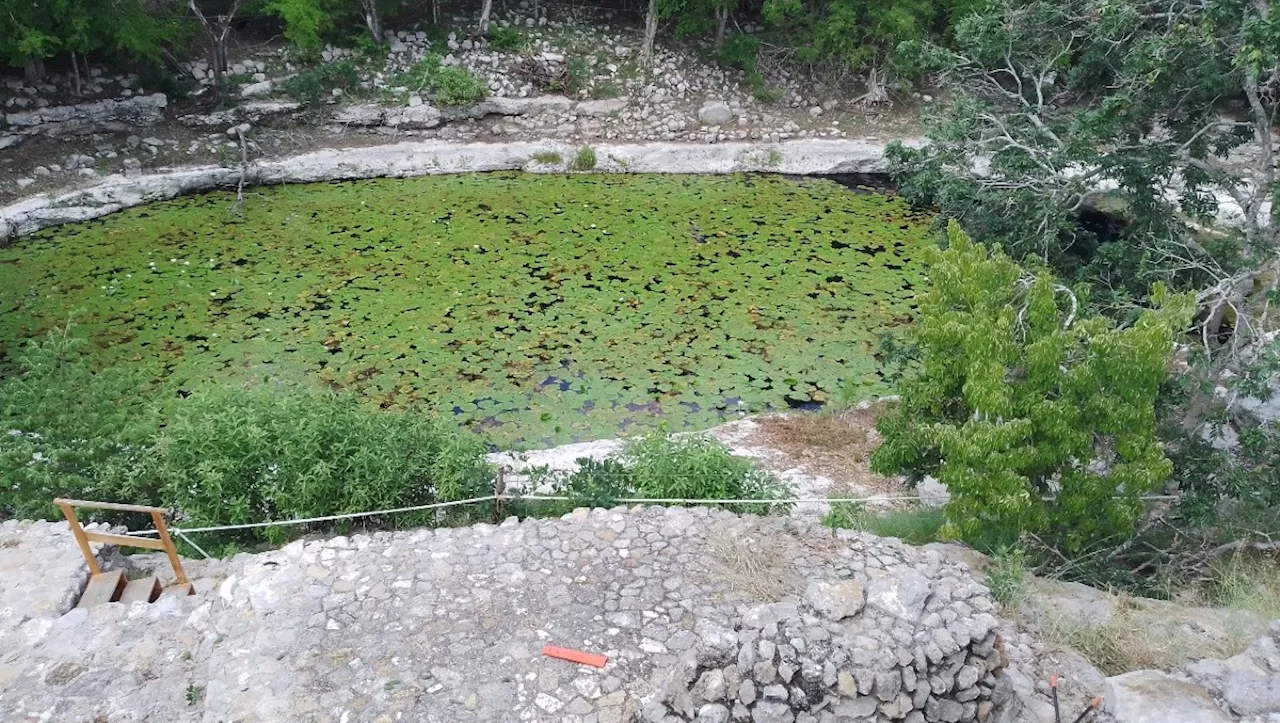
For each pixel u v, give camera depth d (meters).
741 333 12.86
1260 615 6.47
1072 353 7.09
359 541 6.60
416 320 12.88
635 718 5.19
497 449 10.17
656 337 12.70
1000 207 10.98
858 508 8.18
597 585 6.17
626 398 11.31
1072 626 6.17
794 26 21.53
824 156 19.52
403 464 7.68
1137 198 9.70
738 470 7.82
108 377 9.38
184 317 12.75
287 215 16.31
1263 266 9.34
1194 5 8.71
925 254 7.43
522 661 5.54
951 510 6.75
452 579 6.20
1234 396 8.11
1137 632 6.13
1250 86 7.98
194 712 5.23
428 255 14.89
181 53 18.84
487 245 15.35
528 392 11.35
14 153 16.42
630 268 14.72
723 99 20.67
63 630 5.76
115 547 6.87
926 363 7.21
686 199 17.77
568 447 10.00
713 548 6.53
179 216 16.11
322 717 5.16
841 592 5.30
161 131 17.80
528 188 18.03
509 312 13.20
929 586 5.43
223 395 8.18
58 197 15.78
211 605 5.98
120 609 5.95
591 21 22.00
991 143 10.88
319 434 7.68
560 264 14.76
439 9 21.44
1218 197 13.92
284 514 7.45
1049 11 10.29
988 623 5.17
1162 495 7.92
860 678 4.86
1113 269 10.12
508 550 6.50
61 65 17.73
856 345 12.65
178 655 5.60
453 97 19.36
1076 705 5.46
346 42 20.12
